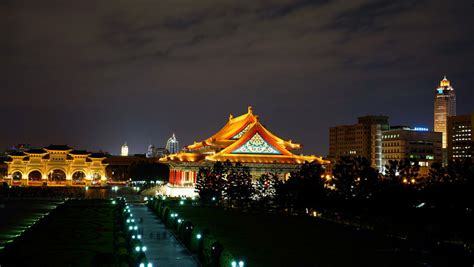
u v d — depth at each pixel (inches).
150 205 5910.4
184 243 3307.1
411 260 2795.3
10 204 6314.0
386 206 4131.4
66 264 2469.2
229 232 3794.3
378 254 2960.1
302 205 5007.4
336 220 4682.6
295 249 3100.4
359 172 4658.0
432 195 4104.3
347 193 4685.0
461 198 3890.3
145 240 3535.9
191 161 6830.7
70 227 3833.7
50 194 7672.2
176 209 5472.4
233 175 5802.2
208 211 5334.6
